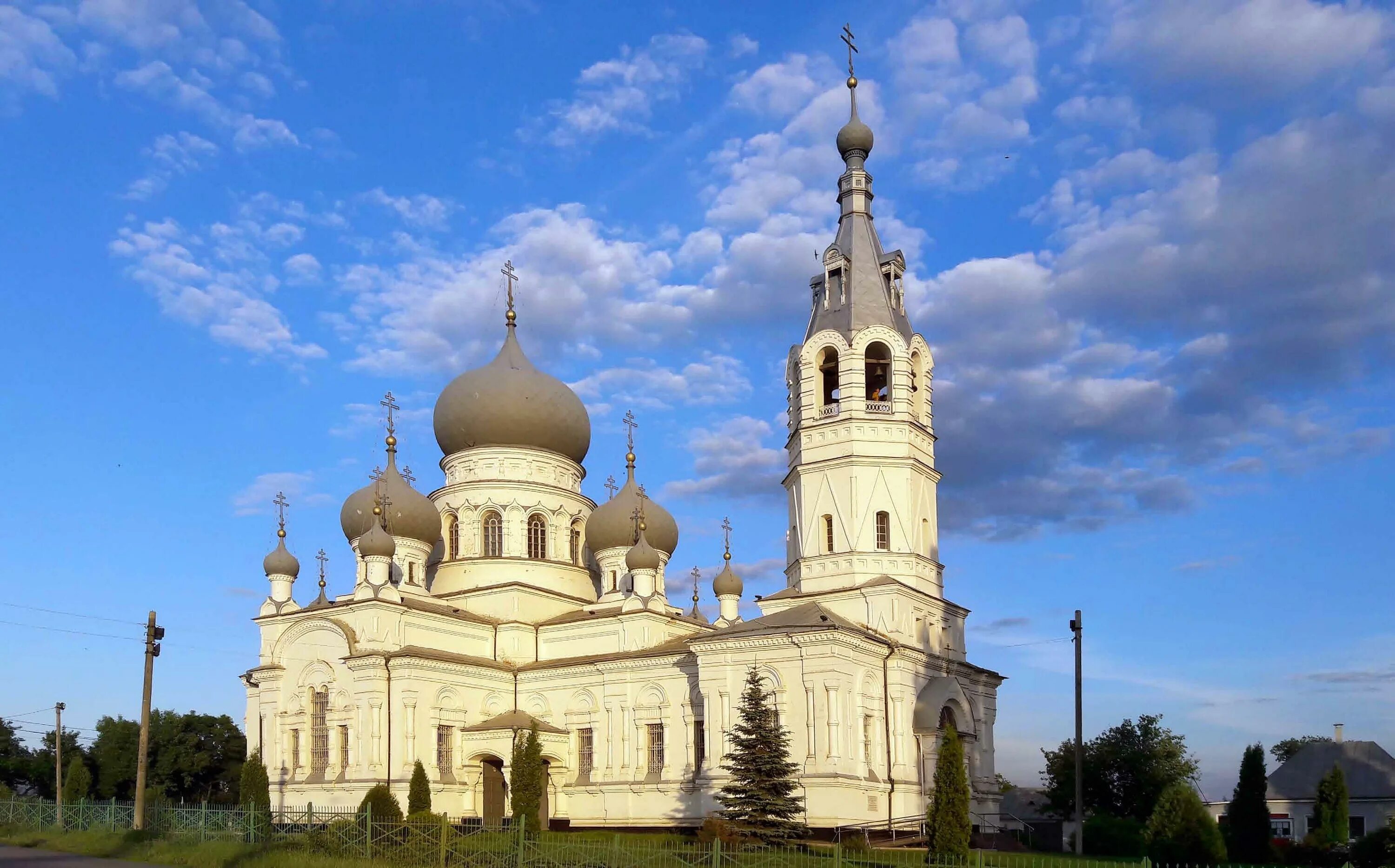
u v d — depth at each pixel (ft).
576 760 273.75
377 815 221.87
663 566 292.61
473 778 266.98
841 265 280.51
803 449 271.90
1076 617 232.53
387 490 296.92
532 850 165.48
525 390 312.91
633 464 316.81
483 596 295.89
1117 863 182.19
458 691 271.49
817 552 264.52
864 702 239.71
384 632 264.31
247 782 257.14
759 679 218.18
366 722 257.34
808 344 275.59
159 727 390.42
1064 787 338.54
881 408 269.64
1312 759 335.06
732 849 180.24
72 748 400.88
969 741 264.93
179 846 194.08
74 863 181.16
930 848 200.44
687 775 255.29
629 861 158.71
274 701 276.21
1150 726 345.72
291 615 285.64
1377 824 312.71
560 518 311.06
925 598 262.88
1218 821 281.33
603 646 281.95
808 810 225.15
